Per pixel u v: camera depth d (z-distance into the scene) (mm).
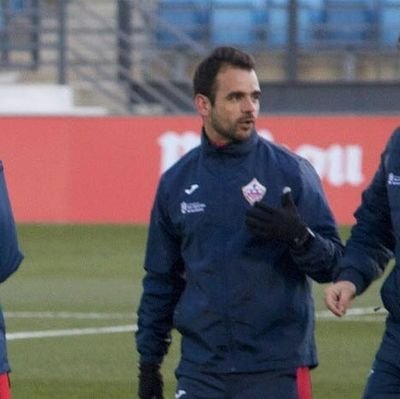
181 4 82875
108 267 50250
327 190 59562
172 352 34875
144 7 82688
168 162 60438
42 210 61031
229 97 17484
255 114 17672
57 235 57844
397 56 80312
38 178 60969
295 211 17188
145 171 60531
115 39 82312
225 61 17531
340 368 33000
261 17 83250
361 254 17906
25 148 60906
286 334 17703
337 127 59469
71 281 47281
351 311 41469
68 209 60906
